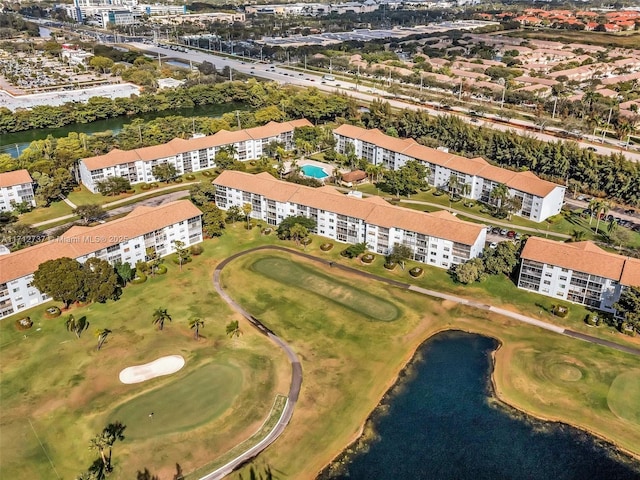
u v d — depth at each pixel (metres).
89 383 117.94
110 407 111.62
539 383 120.00
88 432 105.81
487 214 199.88
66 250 147.88
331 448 104.56
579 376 121.38
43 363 123.56
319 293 151.25
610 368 123.44
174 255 169.62
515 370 123.94
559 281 146.25
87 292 141.88
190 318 139.62
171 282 155.62
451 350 130.75
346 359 126.62
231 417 109.88
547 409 113.62
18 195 196.38
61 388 116.56
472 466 101.81
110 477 97.06
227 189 195.88
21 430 106.25
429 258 164.62
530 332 136.00
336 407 113.38
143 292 150.50
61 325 136.12
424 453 104.12
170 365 123.44
